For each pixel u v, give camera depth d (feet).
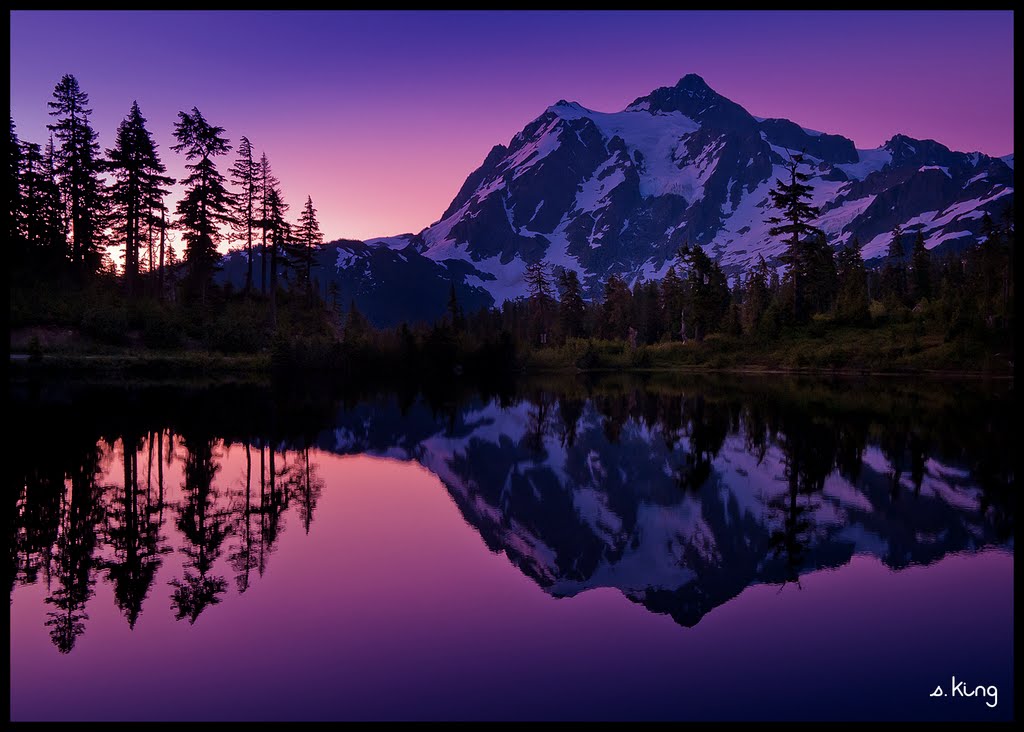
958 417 91.04
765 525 41.86
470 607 28.78
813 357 221.25
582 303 405.18
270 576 32.24
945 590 30.76
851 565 34.55
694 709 20.70
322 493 49.78
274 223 236.84
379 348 224.12
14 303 173.06
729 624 27.22
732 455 65.26
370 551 36.40
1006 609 28.50
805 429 81.05
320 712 20.39
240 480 53.47
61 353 167.94
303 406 110.42
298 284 275.18
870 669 23.35
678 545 38.01
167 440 71.41
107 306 185.26
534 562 34.86
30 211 193.67
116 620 27.12
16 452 63.41
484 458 65.62
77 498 46.91
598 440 76.59
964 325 210.59
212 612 27.94
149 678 22.49
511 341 260.01
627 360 282.36
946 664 23.63
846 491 50.34
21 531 39.01
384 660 23.90
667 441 74.84
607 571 33.60
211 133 219.82
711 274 352.90
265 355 204.33
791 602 29.63
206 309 212.84
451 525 41.73
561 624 27.22
